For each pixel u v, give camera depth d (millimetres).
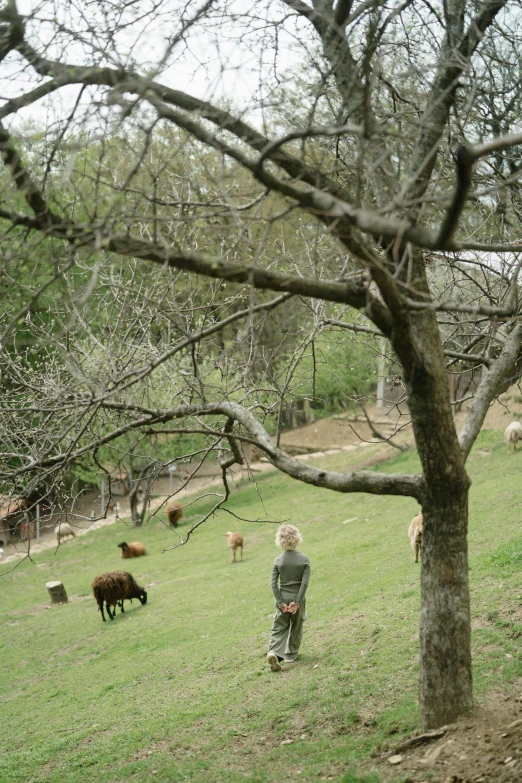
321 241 8734
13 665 18484
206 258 5902
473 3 6934
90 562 29812
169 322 7316
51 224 5664
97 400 6691
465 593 7262
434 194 6883
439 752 6895
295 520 28734
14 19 5957
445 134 7250
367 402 42062
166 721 11211
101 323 9258
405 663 10570
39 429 8023
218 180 6789
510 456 27234
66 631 20516
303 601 12148
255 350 8328
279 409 8203
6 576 29781
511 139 4527
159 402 10086
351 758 7820
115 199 5438
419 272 7000
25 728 13344
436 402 6938
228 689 11922
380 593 14797
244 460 8305
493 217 8953
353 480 7457
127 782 9180
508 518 17812
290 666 12047
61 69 6141
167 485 41781
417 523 17172
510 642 9930
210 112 6062
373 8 6414
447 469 7062
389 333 6648
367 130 5758
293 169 6348
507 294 8703
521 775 5977
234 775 8492
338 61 6656
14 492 7898
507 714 7320
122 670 15547
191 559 26438
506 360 8078
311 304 9000
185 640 16453
